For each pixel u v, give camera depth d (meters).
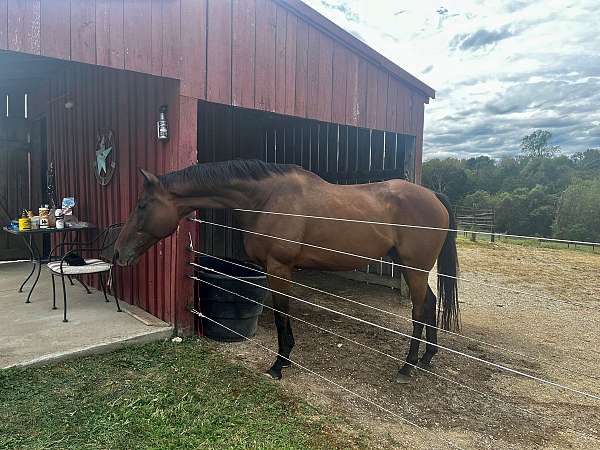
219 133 6.08
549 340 3.86
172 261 3.20
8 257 5.67
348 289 5.61
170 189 2.75
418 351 3.11
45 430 1.88
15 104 6.04
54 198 5.48
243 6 3.36
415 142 5.12
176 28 2.96
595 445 2.09
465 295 5.86
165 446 1.82
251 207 2.81
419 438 2.09
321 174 6.23
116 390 2.29
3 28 2.19
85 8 2.50
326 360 3.08
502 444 2.08
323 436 2.03
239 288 3.15
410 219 2.92
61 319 3.25
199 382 2.48
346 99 4.27
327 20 3.92
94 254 4.42
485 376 2.94
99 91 4.21
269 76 3.58
